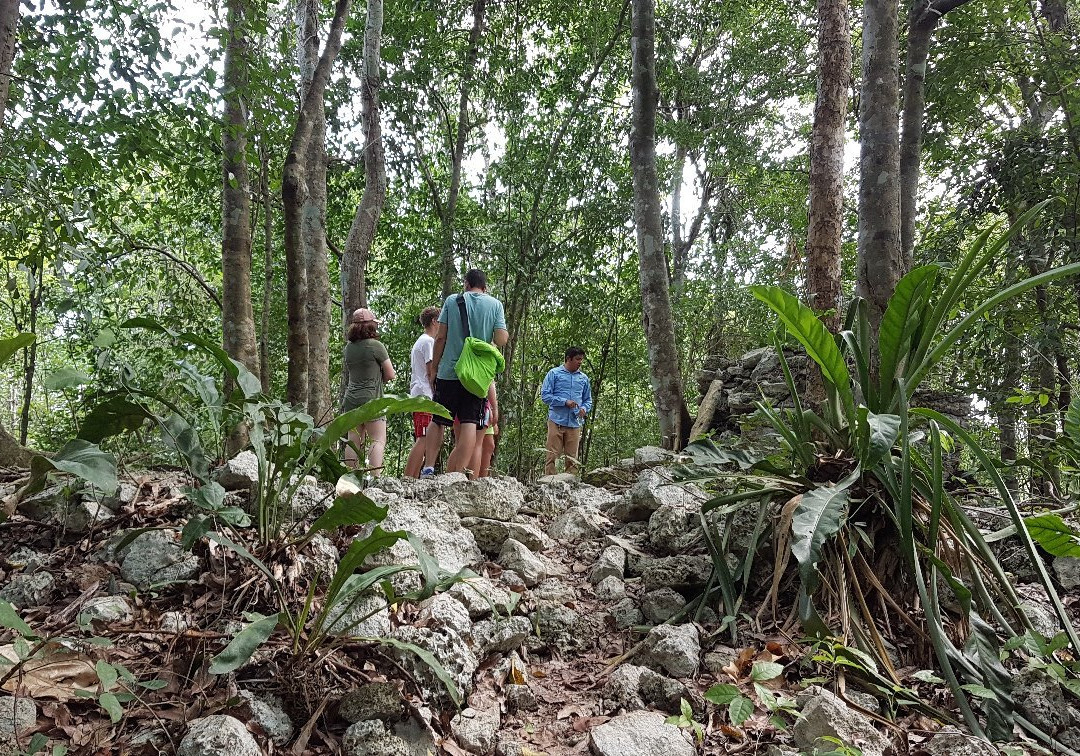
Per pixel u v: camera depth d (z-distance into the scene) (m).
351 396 4.98
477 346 4.13
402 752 1.86
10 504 2.18
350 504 2.01
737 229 14.52
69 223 5.02
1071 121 7.21
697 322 12.18
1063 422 3.09
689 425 7.07
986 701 2.06
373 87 9.38
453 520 3.06
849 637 2.31
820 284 4.91
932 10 6.41
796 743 1.95
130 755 1.69
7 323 10.27
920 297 2.50
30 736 1.66
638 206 7.23
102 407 2.35
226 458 3.03
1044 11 9.15
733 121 12.55
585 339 12.99
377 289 14.48
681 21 11.87
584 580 3.01
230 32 5.18
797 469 2.86
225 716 1.73
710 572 2.74
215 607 2.20
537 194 11.20
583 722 2.14
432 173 13.34
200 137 5.66
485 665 2.35
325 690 1.96
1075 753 1.98
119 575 2.34
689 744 1.96
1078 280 6.79
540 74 11.66
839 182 4.93
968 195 7.52
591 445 14.06
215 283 13.77
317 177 7.48
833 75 4.93
